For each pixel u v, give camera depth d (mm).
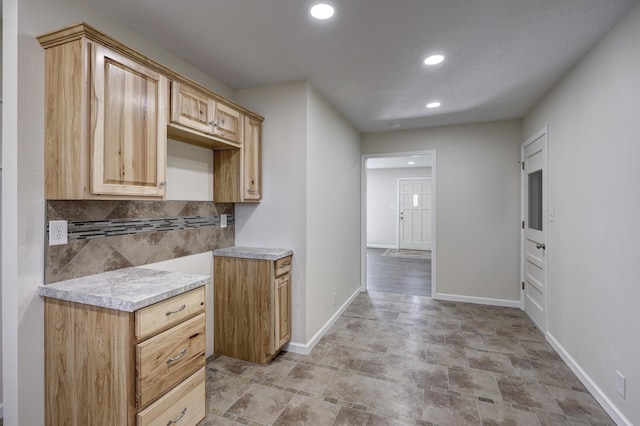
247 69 2479
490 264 4027
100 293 1432
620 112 1805
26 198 1427
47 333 1508
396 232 9203
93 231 1719
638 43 1650
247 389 2143
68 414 1473
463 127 4117
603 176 1984
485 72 2535
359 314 3652
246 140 2553
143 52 2021
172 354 1557
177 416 1594
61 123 1427
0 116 1688
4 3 1421
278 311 2521
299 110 2684
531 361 2539
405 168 9102
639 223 1641
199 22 1859
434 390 2135
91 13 1710
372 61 2350
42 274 1504
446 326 3283
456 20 1832
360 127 4270
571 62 2344
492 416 1877
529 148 3557
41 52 1461
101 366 1399
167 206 2184
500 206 3977
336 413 1897
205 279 1739
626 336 1751
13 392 1441
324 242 3090
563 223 2586
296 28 1924
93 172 1404
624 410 1759
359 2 1668
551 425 1803
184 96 1913
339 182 3562
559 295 2658
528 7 1703
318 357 2607
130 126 1575
